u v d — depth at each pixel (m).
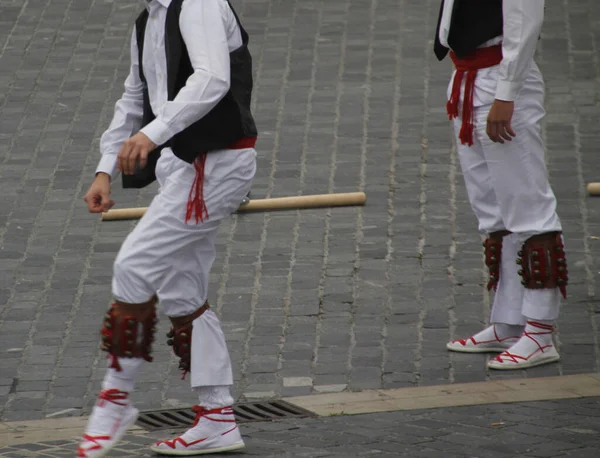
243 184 13.36
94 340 18.86
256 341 18.62
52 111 28.39
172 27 12.81
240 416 15.70
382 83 29.31
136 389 16.98
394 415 15.39
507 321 17.83
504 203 17.06
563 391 16.22
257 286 20.66
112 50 31.44
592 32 31.92
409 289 20.41
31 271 21.52
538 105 16.81
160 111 12.30
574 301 19.77
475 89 16.67
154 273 12.99
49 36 32.34
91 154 26.42
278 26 32.69
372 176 25.03
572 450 13.44
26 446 14.42
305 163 25.69
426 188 24.48
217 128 12.99
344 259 21.59
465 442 13.90
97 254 22.20
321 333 18.88
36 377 17.56
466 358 17.86
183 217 13.02
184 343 13.59
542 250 17.11
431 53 30.86
